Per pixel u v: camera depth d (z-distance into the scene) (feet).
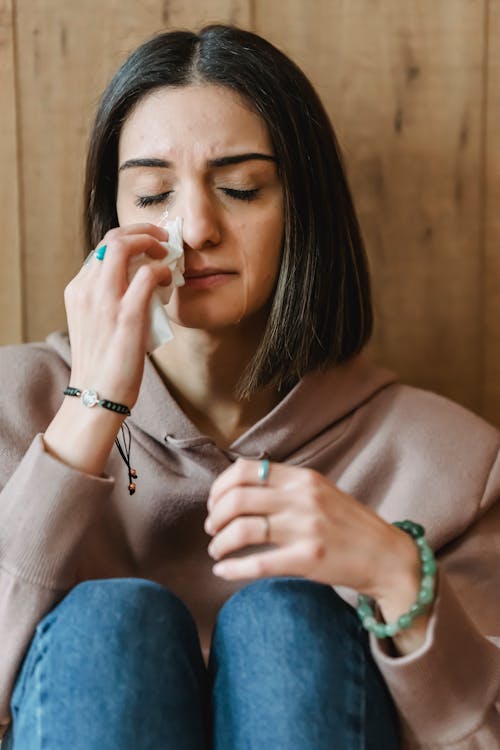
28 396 3.78
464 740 3.00
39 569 3.02
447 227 4.89
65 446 3.13
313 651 2.78
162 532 3.79
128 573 3.83
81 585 2.94
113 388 3.16
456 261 4.91
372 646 2.91
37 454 3.07
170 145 3.46
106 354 3.19
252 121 3.53
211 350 3.74
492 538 3.81
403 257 4.91
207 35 3.61
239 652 2.83
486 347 4.96
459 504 3.77
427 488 3.81
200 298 3.50
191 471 3.78
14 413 3.72
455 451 3.87
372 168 4.85
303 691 2.71
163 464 3.80
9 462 3.64
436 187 4.87
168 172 3.51
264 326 3.82
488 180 4.86
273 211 3.60
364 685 2.84
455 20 4.77
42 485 3.03
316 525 2.84
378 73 4.80
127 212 3.64
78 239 4.82
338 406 3.92
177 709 2.75
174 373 3.90
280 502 2.86
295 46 4.77
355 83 4.80
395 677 2.89
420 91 4.81
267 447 3.84
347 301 4.03
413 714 2.97
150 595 2.88
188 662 2.90
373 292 4.94
